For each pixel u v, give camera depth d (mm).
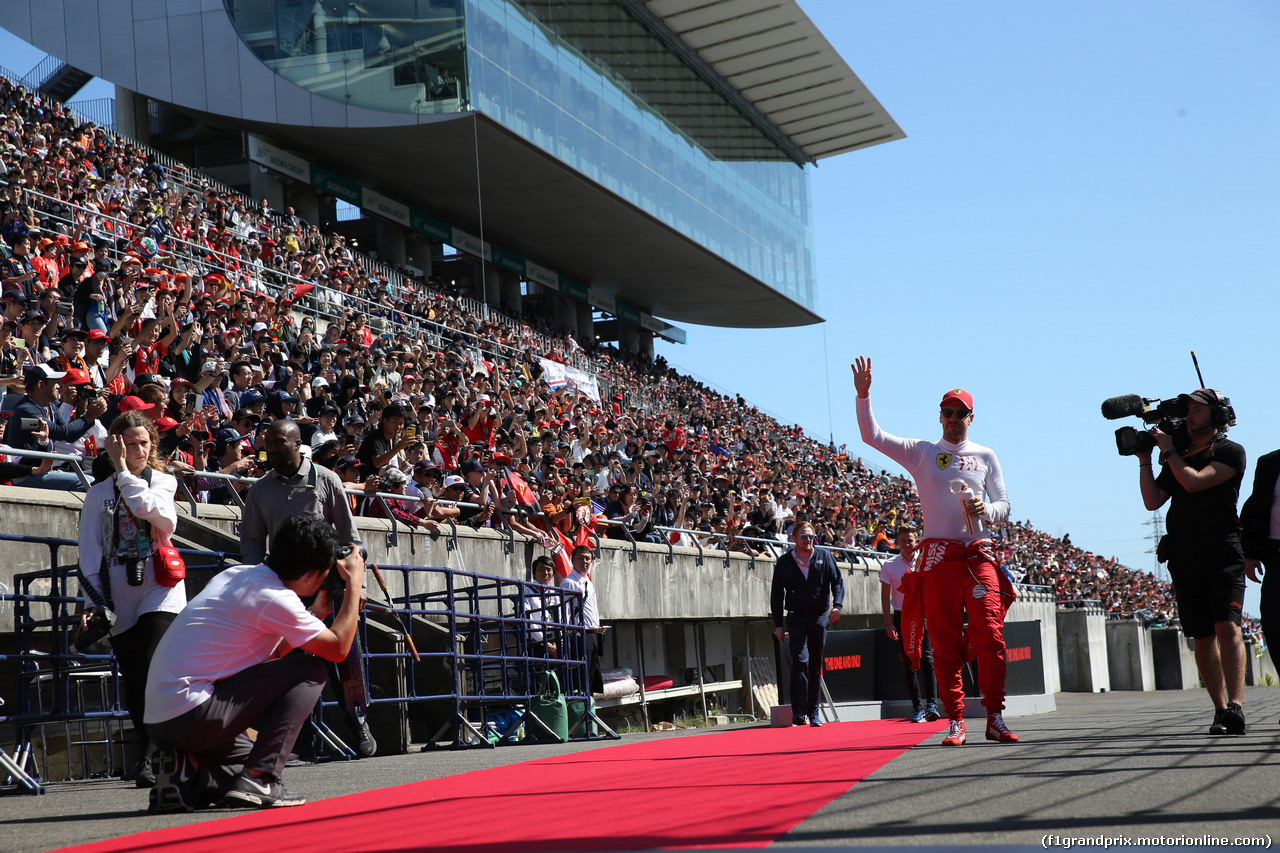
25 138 20047
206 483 10516
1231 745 5168
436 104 30938
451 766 6375
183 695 4449
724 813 3535
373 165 34812
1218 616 6137
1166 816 3076
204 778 4602
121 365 11258
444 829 3525
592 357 39938
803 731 9141
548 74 34844
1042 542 49656
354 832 3580
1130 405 6395
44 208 17438
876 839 2900
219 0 31328
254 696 4547
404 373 18828
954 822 3113
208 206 24156
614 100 38656
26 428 8430
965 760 4902
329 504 5895
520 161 34625
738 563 20938
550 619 11250
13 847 3744
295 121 30984
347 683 5312
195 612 4531
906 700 13969
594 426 23891
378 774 6039
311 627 4570
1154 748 5121
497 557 13367
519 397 22875
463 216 39906
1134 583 57656
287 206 34938
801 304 52469
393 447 11570
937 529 6203
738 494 25062
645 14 40094
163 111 35438
